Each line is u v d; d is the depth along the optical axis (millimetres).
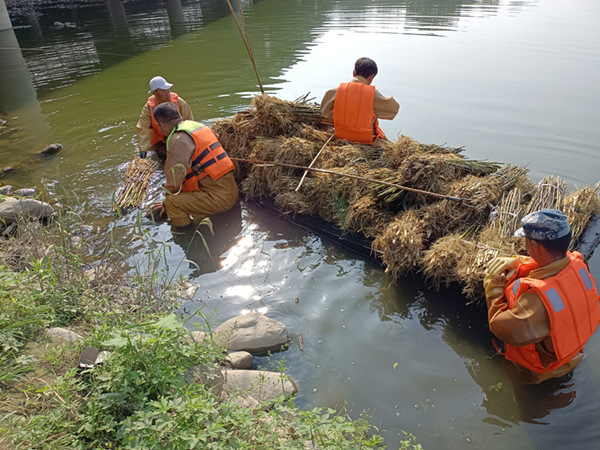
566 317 2785
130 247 4758
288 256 4691
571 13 15906
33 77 10711
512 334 2840
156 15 17906
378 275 4383
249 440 2412
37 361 2684
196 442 2076
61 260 3686
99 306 3416
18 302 3057
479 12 16609
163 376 2512
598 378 3203
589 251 4297
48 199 5566
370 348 3561
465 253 3885
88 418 2242
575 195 4566
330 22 15484
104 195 5684
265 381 3117
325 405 3080
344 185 4984
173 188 5156
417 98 8461
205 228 5191
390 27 14430
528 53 11156
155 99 6352
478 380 3258
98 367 2562
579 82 9023
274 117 5848
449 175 4688
